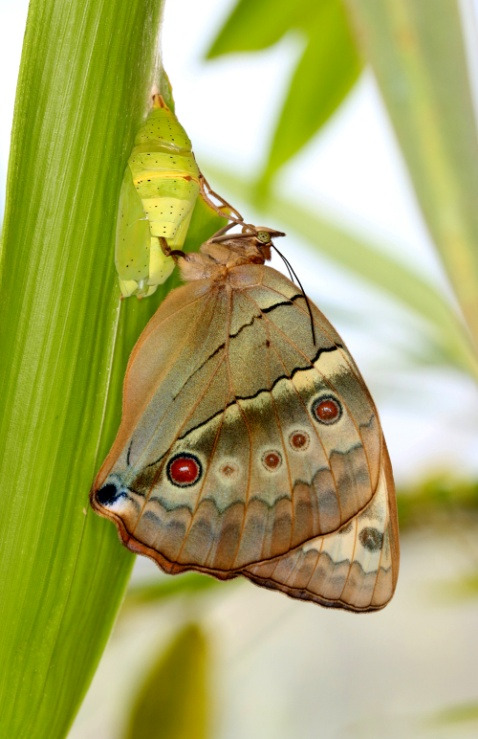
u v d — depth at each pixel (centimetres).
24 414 45
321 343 48
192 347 47
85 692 45
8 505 45
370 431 48
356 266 53
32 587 45
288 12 50
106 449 46
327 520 48
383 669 67
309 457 48
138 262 46
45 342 45
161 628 51
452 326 52
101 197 45
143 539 46
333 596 48
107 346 45
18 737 45
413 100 37
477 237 36
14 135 44
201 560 47
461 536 52
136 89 45
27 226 45
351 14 39
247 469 47
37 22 44
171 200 46
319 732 65
